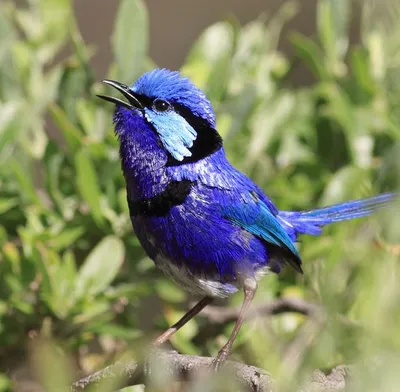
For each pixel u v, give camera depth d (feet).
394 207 28.35
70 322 33.91
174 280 35.04
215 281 34.68
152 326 40.34
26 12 42.75
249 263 34.81
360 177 36.91
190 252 33.99
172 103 34.06
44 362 21.65
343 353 25.80
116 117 34.71
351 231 36.91
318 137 39.91
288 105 38.01
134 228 34.53
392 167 36.04
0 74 38.22
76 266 36.60
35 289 34.01
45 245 33.86
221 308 37.11
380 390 18.31
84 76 38.06
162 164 33.83
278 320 35.17
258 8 64.28
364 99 40.19
